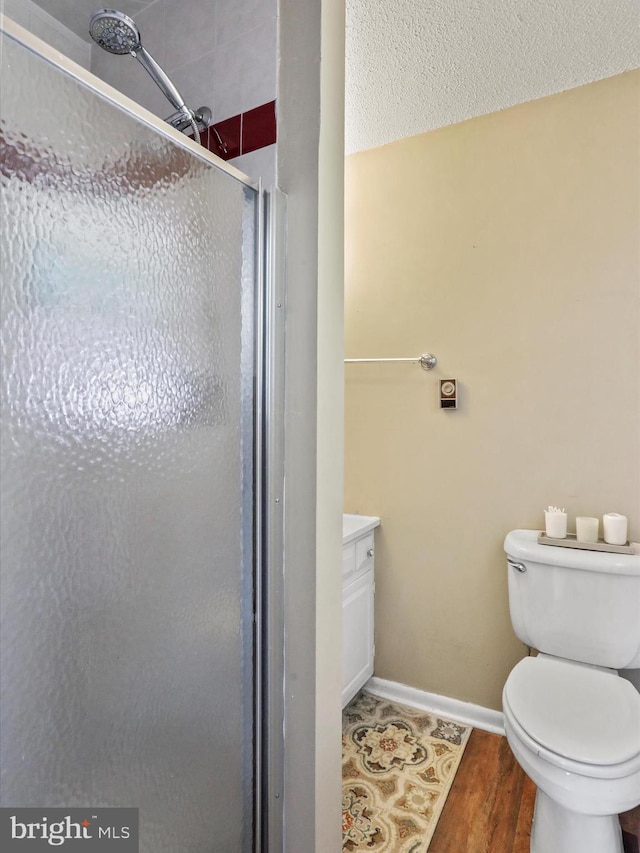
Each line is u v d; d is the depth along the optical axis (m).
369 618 2.03
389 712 1.95
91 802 0.69
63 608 0.66
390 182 2.06
